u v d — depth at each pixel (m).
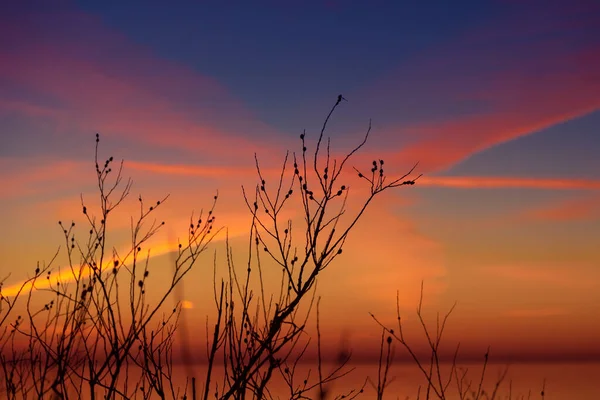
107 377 4.69
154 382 4.54
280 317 4.66
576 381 42.62
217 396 4.48
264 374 4.60
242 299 4.91
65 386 4.47
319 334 4.74
